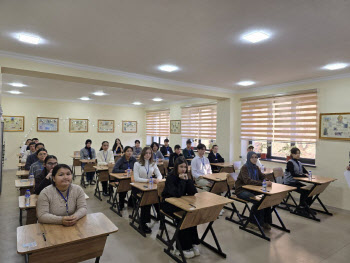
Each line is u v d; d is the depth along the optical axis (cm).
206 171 472
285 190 328
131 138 1080
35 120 856
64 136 914
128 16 234
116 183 431
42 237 168
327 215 424
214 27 256
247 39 287
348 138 434
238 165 574
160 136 1012
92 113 977
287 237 330
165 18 237
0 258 266
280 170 471
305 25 247
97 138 991
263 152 604
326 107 466
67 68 392
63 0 207
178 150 618
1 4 214
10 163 811
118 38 291
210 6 212
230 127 636
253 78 491
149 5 213
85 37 289
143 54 349
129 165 440
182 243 273
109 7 218
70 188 216
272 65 396
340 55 342
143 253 280
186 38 288
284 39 285
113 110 1030
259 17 232
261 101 582
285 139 533
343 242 318
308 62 377
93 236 173
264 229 356
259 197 344
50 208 204
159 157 680
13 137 817
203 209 242
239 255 279
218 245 280
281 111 541
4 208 429
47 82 569
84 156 638
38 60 366
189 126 838
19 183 333
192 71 442
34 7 219
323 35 272
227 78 494
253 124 600
